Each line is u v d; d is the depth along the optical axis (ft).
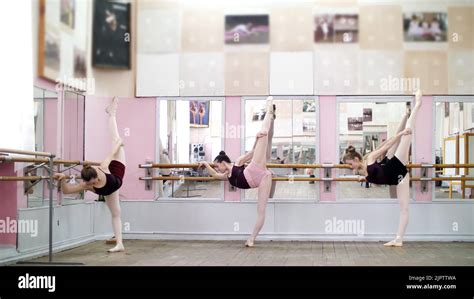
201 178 27.94
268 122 24.94
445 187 27.43
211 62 28.43
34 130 22.48
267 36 28.19
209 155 28.45
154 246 25.34
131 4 28.35
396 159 24.44
